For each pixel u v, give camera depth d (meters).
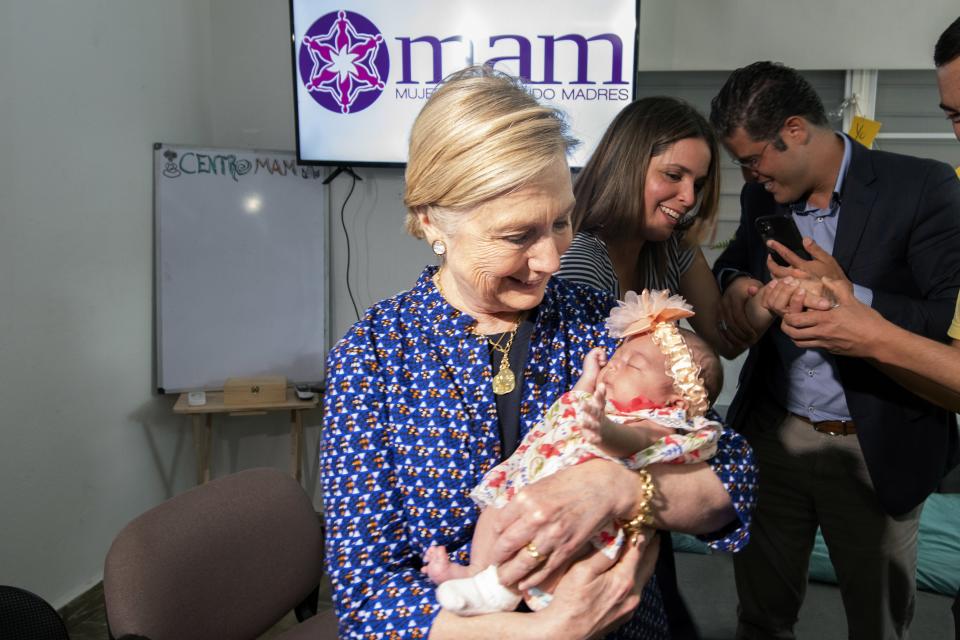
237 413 3.47
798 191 2.00
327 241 3.76
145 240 3.45
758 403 2.27
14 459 2.73
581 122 3.42
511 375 1.10
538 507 0.94
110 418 3.24
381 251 3.83
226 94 3.86
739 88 1.92
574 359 1.17
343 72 3.51
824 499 2.15
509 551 0.94
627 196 1.71
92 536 3.13
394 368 1.08
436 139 0.98
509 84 1.01
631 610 1.01
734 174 3.70
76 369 3.02
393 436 1.06
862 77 3.55
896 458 1.99
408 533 1.05
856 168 1.97
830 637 2.85
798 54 3.51
